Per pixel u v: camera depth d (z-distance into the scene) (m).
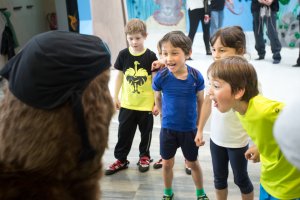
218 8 4.87
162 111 1.91
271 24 4.38
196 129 1.87
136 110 2.31
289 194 1.18
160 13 5.41
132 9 5.47
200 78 1.82
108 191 2.14
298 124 0.40
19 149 0.49
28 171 0.50
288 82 3.67
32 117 0.49
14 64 0.53
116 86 2.35
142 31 2.17
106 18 4.19
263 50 4.57
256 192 2.02
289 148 0.41
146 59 2.22
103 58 0.55
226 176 1.74
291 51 5.01
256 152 1.38
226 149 1.67
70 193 0.53
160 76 1.84
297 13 5.00
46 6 7.18
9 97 0.51
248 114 1.22
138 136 2.93
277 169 1.19
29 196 0.50
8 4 5.70
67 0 5.37
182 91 1.81
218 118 1.63
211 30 4.94
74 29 5.42
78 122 0.50
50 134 0.49
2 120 0.51
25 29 6.30
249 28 5.25
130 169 2.42
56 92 0.50
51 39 0.53
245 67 1.25
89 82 0.52
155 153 2.62
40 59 0.50
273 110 1.13
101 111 0.53
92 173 0.55
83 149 0.51
